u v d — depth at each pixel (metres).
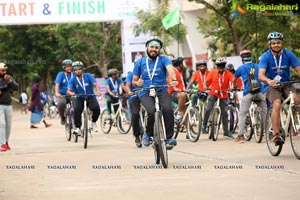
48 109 39.59
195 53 47.91
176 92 18.30
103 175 11.39
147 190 9.58
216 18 28.64
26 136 22.50
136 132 16.22
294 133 12.39
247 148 15.23
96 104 17.61
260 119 16.36
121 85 22.33
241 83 18.38
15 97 68.25
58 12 30.95
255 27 24.66
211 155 13.98
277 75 12.68
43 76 62.62
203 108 19.02
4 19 30.55
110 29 58.34
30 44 60.59
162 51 37.25
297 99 12.38
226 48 31.41
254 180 10.18
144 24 33.09
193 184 9.98
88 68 61.91
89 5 31.25
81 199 9.03
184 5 47.03
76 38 57.84
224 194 9.04
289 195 8.82
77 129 17.52
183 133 20.64
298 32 25.95
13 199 9.24
